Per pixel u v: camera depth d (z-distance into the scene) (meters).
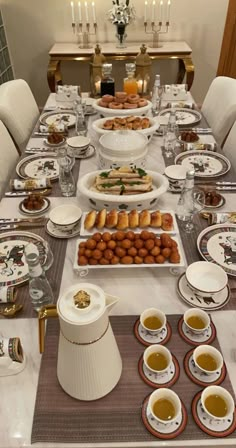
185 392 0.74
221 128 1.96
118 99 1.78
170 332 0.86
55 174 1.50
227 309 0.92
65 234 1.16
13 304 0.94
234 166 1.75
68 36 3.44
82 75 3.70
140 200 1.18
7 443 0.68
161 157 1.62
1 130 1.71
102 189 1.23
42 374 0.78
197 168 1.51
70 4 3.25
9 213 1.28
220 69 3.65
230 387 0.75
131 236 1.01
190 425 0.69
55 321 0.89
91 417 0.71
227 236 1.15
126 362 0.80
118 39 3.21
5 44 3.45
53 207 1.30
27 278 1.01
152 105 1.89
